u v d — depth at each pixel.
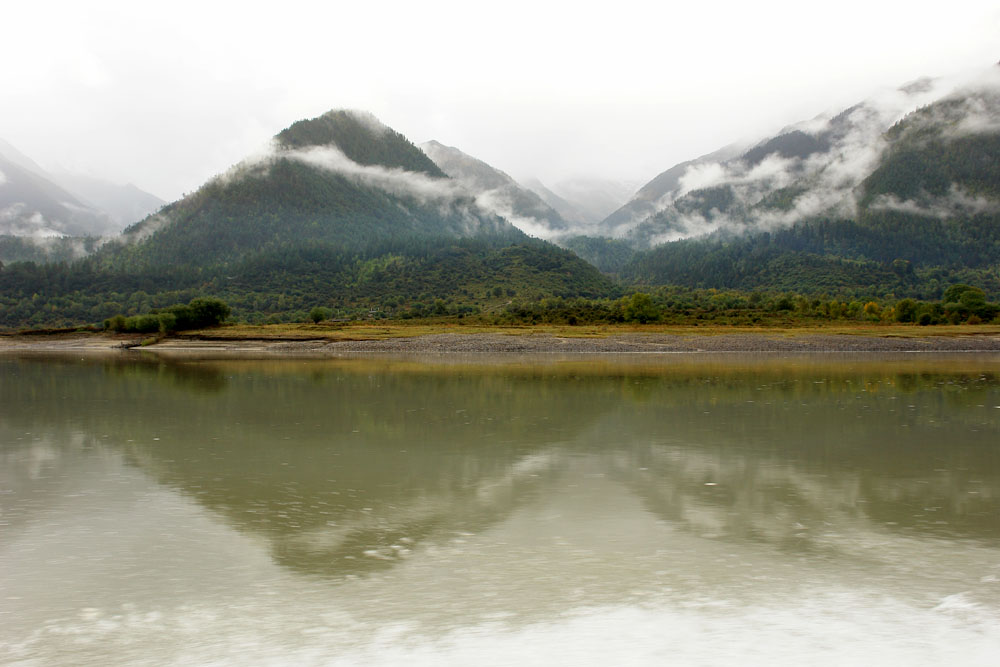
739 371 51.94
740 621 9.38
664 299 194.88
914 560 11.56
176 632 9.16
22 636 9.09
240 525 13.63
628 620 9.42
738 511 14.49
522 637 8.95
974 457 19.92
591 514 14.31
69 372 54.03
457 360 67.81
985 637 8.87
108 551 12.21
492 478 17.50
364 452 20.91
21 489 16.58
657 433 24.09
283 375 49.62
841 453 20.53
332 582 10.76
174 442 22.75
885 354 76.50
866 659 8.38
